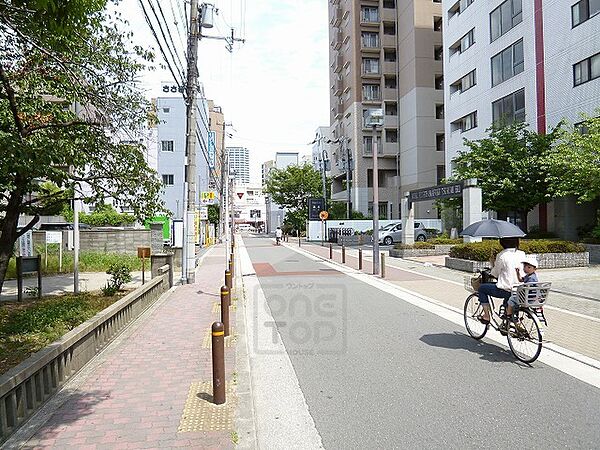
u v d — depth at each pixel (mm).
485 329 7047
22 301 10711
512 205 21328
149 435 3990
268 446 3904
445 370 5727
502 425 4164
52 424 4230
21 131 6820
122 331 7863
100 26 7406
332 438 4008
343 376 5578
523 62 25688
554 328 7805
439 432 4051
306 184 56281
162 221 25484
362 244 37250
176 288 13250
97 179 9508
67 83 7812
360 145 46750
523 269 6312
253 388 5234
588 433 3990
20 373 4156
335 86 53500
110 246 22531
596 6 20781
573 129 19234
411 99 43719
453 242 23703
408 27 44312
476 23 30359
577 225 22281
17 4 5012
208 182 51531
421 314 9336
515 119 24562
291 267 19469
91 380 5422
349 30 48875
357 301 10922
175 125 44875
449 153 34500
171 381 5359
